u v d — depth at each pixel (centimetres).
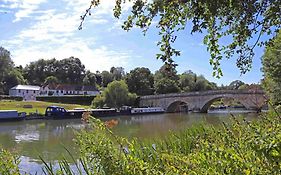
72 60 13662
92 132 384
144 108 7350
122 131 2978
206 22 323
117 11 350
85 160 399
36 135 3469
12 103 7631
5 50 10125
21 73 12925
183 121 4147
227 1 313
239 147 301
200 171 280
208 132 553
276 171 236
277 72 1431
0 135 3491
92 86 12850
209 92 7094
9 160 393
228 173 264
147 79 9469
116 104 7356
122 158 338
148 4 340
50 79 12581
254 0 321
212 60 385
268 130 256
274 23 346
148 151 488
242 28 348
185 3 325
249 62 397
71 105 8319
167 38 338
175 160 316
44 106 7512
